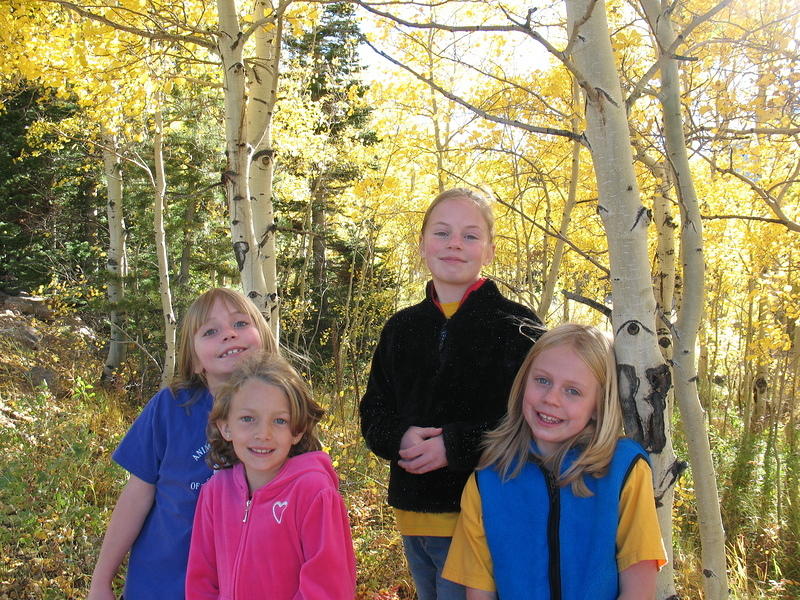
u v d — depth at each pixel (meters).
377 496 4.77
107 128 8.49
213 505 1.97
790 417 9.42
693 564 5.01
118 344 11.56
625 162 1.94
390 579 3.93
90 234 15.05
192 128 11.23
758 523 6.86
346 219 12.21
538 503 1.82
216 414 1.95
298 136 9.58
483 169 8.70
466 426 1.99
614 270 1.96
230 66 3.58
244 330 2.22
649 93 2.21
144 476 2.14
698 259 2.29
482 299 2.14
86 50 5.43
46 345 11.45
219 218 12.89
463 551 1.88
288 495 1.86
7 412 6.47
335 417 6.08
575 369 1.82
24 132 13.61
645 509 1.74
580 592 1.72
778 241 7.29
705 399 11.91
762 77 4.58
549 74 6.88
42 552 3.86
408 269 13.23
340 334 11.52
